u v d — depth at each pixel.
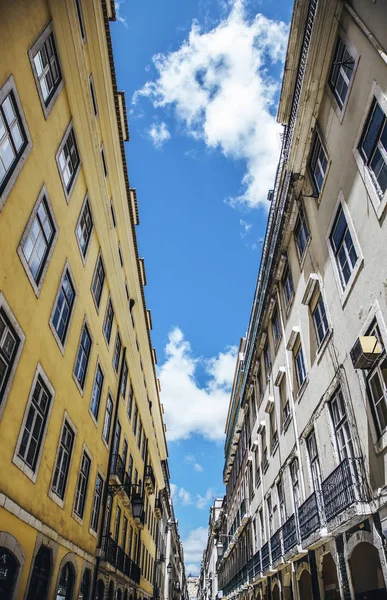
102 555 11.46
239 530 19.20
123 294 15.00
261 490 14.79
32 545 7.04
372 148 6.55
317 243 9.01
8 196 6.15
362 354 5.92
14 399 6.46
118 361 15.38
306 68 8.55
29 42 6.77
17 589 6.39
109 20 11.10
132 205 15.28
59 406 8.60
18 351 6.58
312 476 9.02
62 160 8.55
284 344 11.81
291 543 9.69
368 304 6.46
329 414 8.10
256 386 16.67
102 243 11.98
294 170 10.05
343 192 7.54
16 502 6.48
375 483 6.00
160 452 31.30
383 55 5.97
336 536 7.20
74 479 9.56
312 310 9.49
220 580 31.44
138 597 19.27
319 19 7.95
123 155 13.30
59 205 8.37
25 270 6.78
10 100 6.29
